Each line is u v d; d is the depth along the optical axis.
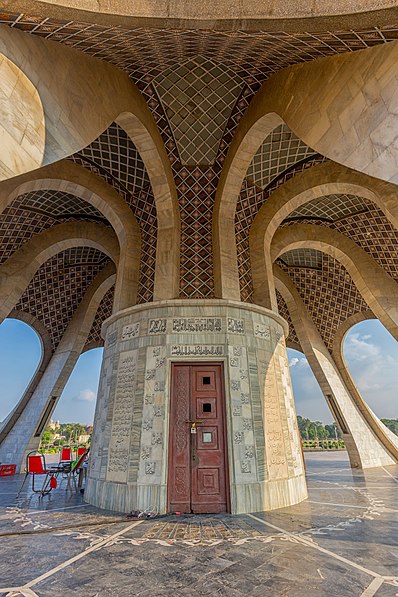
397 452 13.55
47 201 10.29
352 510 5.94
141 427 6.48
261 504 6.07
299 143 8.70
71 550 4.00
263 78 7.29
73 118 4.48
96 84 5.25
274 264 14.02
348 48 3.96
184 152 8.96
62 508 6.37
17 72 3.43
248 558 3.67
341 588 2.94
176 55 6.05
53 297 14.07
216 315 7.26
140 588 2.99
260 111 7.25
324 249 11.59
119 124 7.37
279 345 8.08
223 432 6.54
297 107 5.44
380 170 3.68
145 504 5.93
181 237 8.70
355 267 11.17
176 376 6.89
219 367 6.97
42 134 3.84
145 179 9.16
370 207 10.27
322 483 9.26
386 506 6.23
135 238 9.18
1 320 10.08
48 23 3.47
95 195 9.08
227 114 8.41
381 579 3.11
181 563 3.55
